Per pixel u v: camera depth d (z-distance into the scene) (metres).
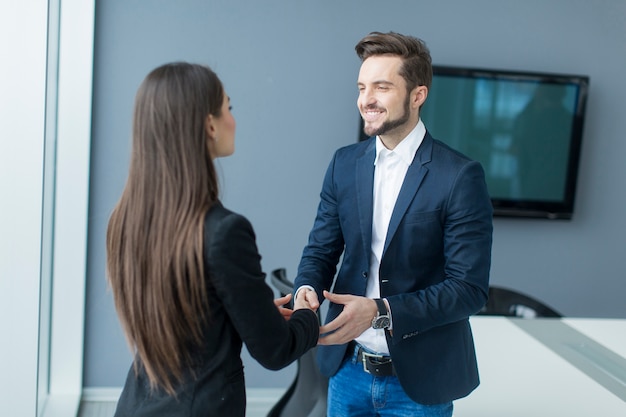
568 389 2.31
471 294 1.75
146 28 3.71
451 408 1.95
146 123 1.37
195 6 3.73
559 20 3.97
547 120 3.96
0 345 2.77
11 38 2.68
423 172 1.81
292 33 3.81
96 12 3.66
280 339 1.40
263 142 3.88
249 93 3.83
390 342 1.81
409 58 1.77
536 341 2.75
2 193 2.72
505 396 2.23
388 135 1.84
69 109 3.60
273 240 3.95
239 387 1.44
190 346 1.39
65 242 3.66
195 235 1.33
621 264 4.21
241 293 1.35
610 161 4.12
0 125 2.69
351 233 1.93
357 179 1.92
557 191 4.02
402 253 1.82
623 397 2.26
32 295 2.79
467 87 3.88
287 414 2.76
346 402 1.98
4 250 2.76
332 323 1.70
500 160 3.96
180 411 1.38
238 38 3.78
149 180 1.36
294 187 3.92
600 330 2.92
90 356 3.85
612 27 4.01
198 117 1.37
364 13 3.84
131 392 1.46
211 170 1.41
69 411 3.51
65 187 3.63
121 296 1.40
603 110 4.08
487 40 3.95
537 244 4.14
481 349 2.63
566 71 4.02
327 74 3.86
